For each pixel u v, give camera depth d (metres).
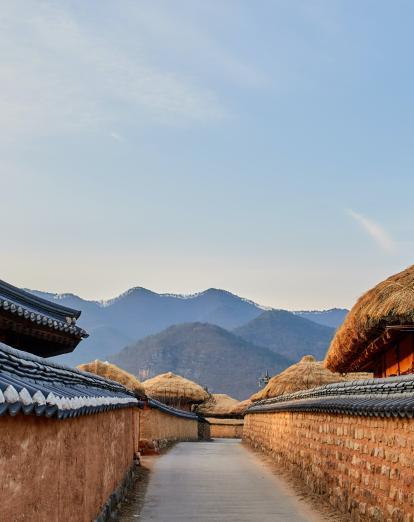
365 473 10.86
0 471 5.30
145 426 26.14
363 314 12.45
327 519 12.22
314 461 15.38
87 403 8.21
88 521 9.52
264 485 16.86
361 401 10.93
